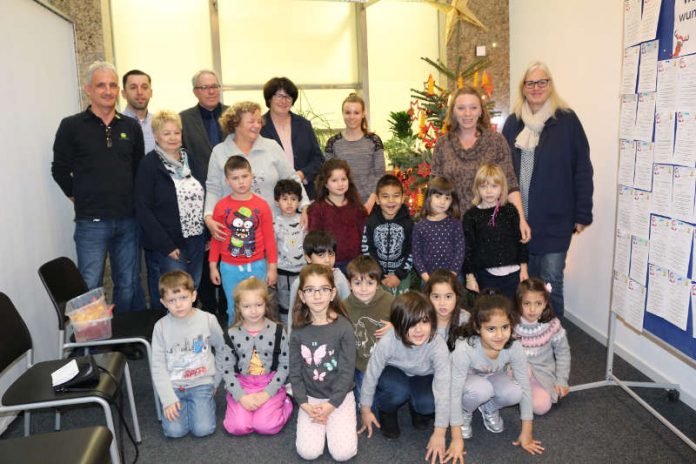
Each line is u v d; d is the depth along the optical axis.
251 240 2.71
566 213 2.79
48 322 2.80
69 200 3.22
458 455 2.00
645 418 2.29
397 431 2.21
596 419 2.29
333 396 2.10
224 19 4.67
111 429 1.80
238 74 4.80
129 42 4.48
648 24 2.04
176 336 2.22
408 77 5.22
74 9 3.65
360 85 5.12
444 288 2.18
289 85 3.13
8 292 2.37
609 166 3.02
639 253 2.20
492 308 2.03
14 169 2.52
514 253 2.63
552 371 2.41
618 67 2.89
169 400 2.14
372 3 4.82
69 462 1.37
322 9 4.93
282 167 2.97
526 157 2.84
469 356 2.12
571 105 3.44
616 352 2.97
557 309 2.91
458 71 3.88
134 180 2.94
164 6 4.52
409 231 2.76
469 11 4.27
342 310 2.21
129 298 2.99
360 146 3.24
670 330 2.01
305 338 2.17
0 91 2.44
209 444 2.21
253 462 2.07
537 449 2.07
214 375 2.30
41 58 2.98
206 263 3.47
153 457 2.12
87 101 3.75
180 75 4.65
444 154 2.81
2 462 1.38
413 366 2.16
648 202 2.12
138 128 2.98
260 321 2.27
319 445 2.06
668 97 1.95
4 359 1.88
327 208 2.81
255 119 2.75
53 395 1.77
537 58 3.98
